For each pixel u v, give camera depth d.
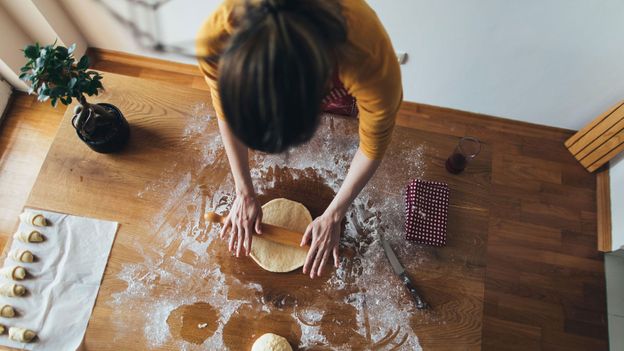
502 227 1.95
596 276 1.90
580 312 1.84
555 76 1.75
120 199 1.19
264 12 0.53
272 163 1.24
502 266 1.89
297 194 1.22
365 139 0.91
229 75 0.52
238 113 0.54
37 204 1.17
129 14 1.81
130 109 1.28
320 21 0.56
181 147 1.25
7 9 1.65
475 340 1.11
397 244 1.18
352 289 1.13
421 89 1.99
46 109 1.98
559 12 1.46
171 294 1.11
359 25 0.69
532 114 2.02
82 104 1.10
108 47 2.05
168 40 1.93
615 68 1.65
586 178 2.05
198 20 1.78
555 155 2.08
